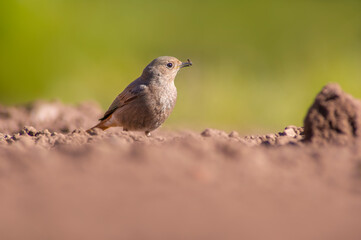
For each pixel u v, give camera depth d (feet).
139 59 97.76
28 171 23.75
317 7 111.45
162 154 25.79
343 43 98.58
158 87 42.93
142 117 43.32
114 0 103.76
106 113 44.96
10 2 77.15
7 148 28.17
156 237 17.37
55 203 19.94
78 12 91.81
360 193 21.97
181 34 107.65
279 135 35.32
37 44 80.12
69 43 87.04
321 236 17.78
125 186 21.77
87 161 24.82
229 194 21.31
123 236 17.40
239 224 18.48
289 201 20.84
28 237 17.26
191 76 88.43
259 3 113.50
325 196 21.54
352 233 17.97
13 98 79.46
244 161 25.50
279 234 17.81
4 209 19.38
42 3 82.02
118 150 26.45
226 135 33.45
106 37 94.99
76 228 17.92
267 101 82.64
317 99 29.71
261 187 22.34
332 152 26.86
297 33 104.53
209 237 17.44
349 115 29.01
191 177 23.09
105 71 89.97
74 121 52.90
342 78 86.43
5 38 77.51
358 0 111.86
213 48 103.09
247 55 100.83
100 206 19.72
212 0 117.08
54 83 82.28
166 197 20.70
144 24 105.81
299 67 92.84
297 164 25.48
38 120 52.85
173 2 116.98
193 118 78.18
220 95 82.12
